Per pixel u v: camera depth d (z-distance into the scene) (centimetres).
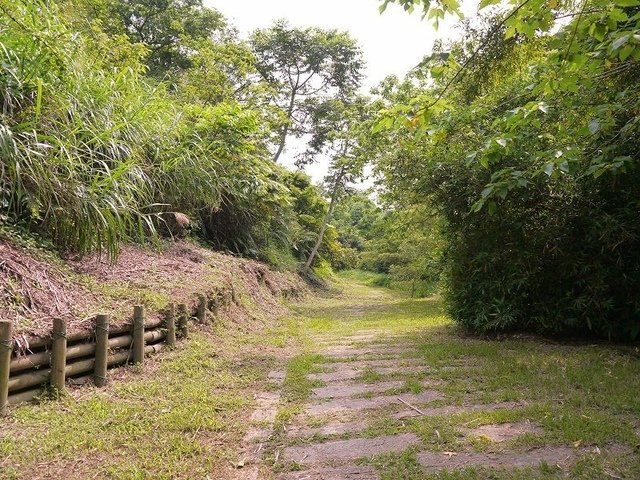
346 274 3416
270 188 1207
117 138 558
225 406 356
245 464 267
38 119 442
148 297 501
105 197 481
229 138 878
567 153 326
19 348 320
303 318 982
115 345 412
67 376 361
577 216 558
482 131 567
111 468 253
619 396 341
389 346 594
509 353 509
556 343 569
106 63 738
